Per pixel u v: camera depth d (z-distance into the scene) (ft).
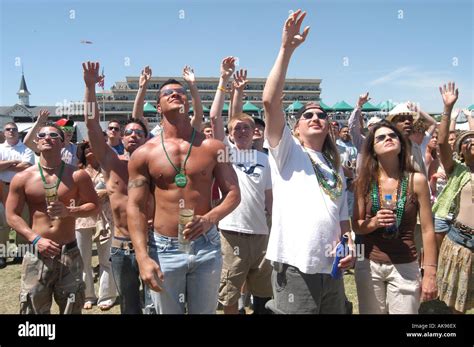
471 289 11.36
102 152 11.25
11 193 10.54
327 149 9.37
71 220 10.75
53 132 10.62
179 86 8.36
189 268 8.10
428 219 9.28
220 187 8.64
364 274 9.70
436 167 17.67
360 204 9.75
